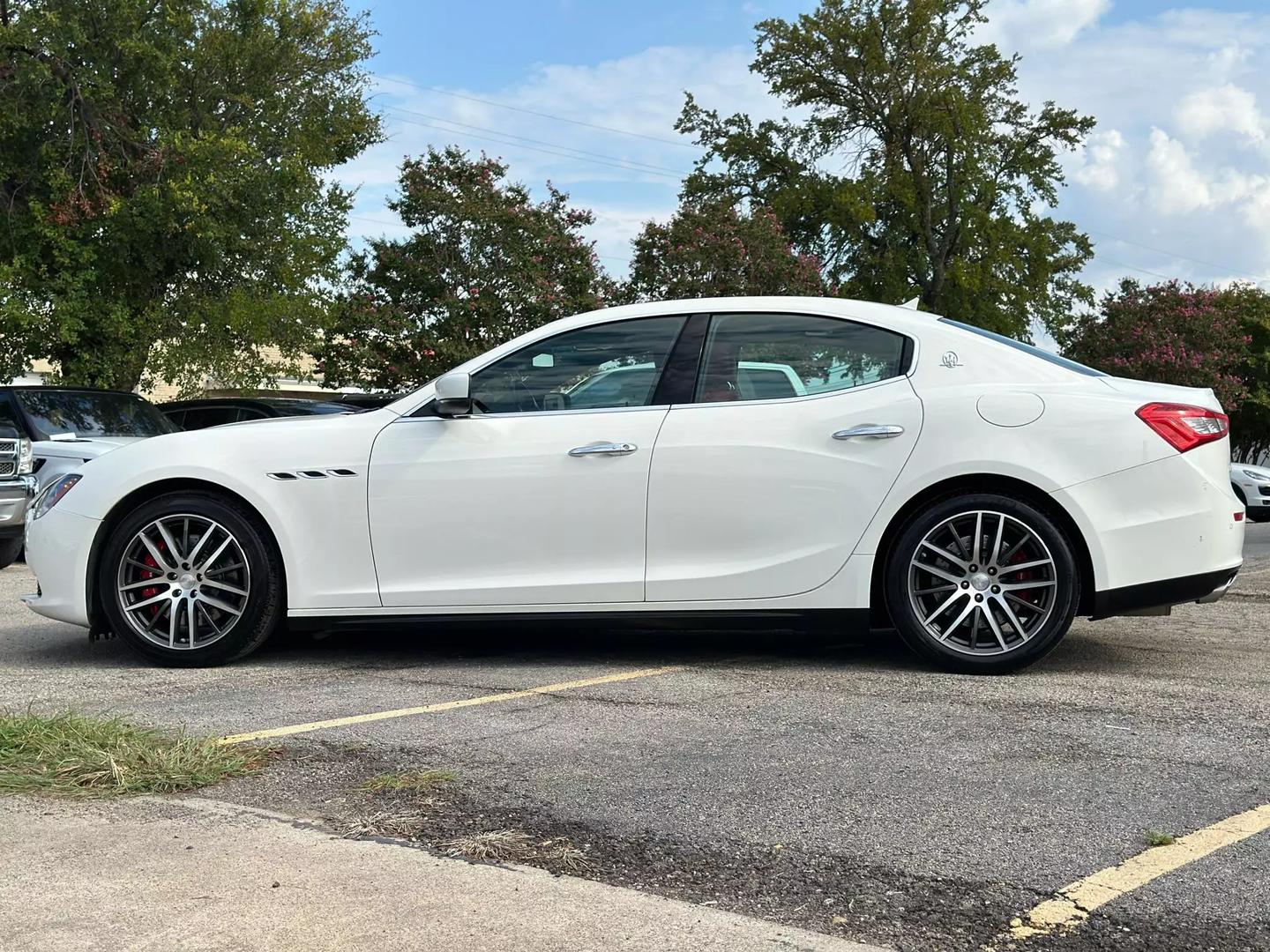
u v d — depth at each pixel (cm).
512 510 502
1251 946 222
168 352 1786
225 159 1723
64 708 434
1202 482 471
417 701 438
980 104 3447
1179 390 498
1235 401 4328
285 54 1958
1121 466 469
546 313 1762
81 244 1684
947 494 484
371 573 512
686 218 2198
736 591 492
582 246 1823
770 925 233
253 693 459
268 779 332
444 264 1756
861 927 232
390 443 514
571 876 259
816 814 298
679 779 329
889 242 3588
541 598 500
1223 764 338
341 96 2088
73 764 335
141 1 1688
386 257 1770
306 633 581
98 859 267
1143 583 468
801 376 504
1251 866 259
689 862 267
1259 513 1762
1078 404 476
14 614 715
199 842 279
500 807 306
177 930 229
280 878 256
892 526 489
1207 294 4153
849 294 3534
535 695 441
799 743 366
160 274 1798
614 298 1908
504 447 505
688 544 494
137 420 1136
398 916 236
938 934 229
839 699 430
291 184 1820
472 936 227
